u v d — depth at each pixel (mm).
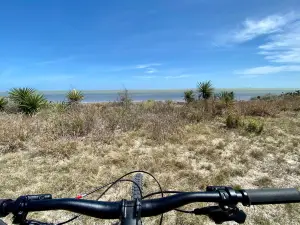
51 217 2414
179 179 3256
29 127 5562
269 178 3320
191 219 2344
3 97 9312
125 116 6945
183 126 6457
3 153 4309
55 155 4160
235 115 6934
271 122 7312
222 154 4305
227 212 771
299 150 4527
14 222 746
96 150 4414
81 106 8891
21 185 3076
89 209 735
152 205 754
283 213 2463
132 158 4031
